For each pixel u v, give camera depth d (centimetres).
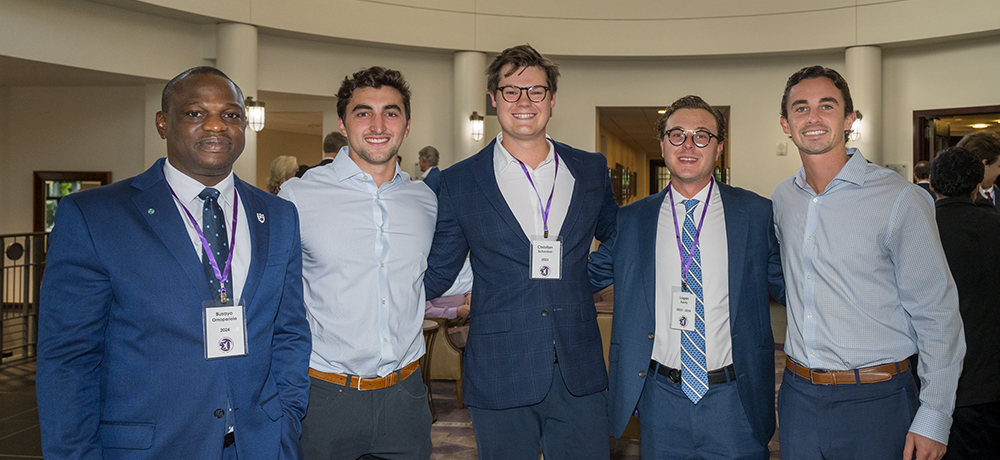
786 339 214
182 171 168
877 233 194
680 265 224
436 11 844
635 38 877
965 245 242
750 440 216
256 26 755
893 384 194
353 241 210
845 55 838
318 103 888
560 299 220
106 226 154
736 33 858
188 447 157
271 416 174
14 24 630
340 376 207
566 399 222
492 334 220
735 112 911
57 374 147
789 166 891
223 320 162
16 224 862
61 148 848
